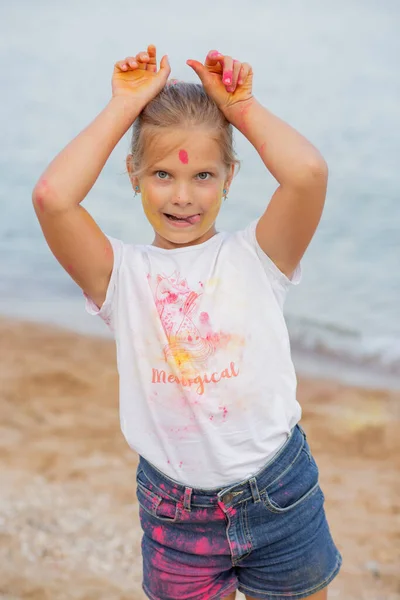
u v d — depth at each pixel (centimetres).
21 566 581
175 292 358
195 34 3838
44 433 853
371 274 1365
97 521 661
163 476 359
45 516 662
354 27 3878
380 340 1149
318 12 4284
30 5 5019
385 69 2998
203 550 359
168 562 364
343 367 1086
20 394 955
